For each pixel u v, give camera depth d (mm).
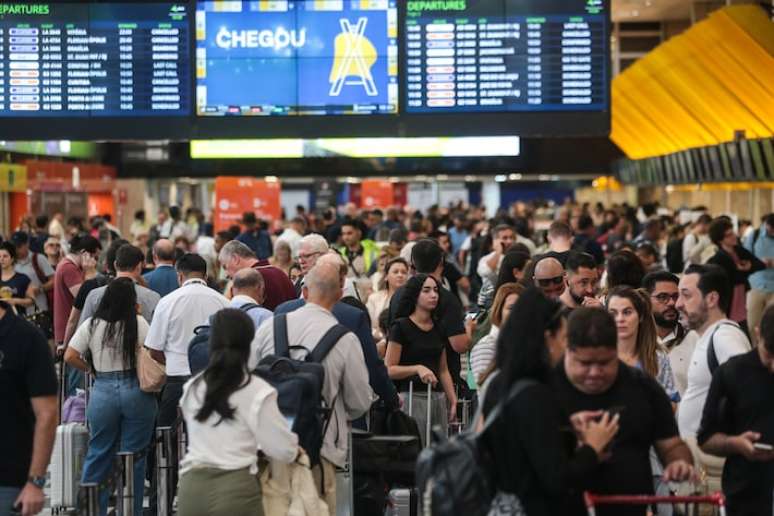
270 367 10922
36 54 22328
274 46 22391
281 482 10766
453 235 37219
